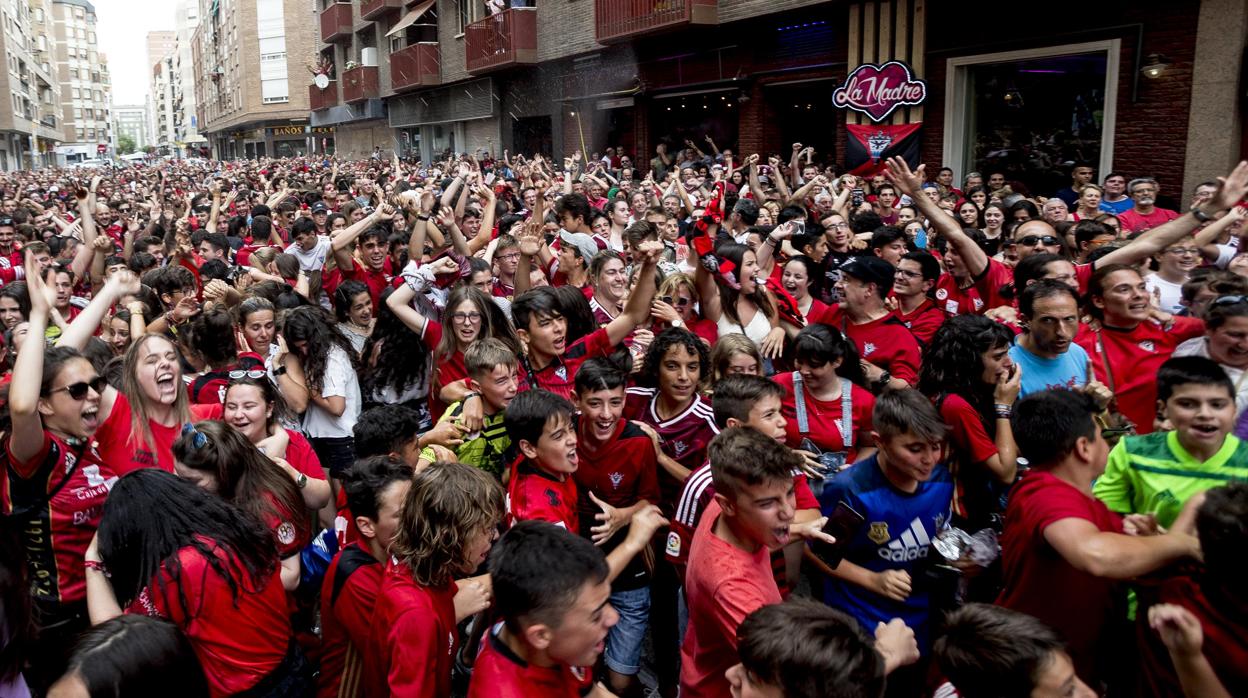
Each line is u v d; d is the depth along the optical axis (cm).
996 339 367
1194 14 1038
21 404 308
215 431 319
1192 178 1061
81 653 205
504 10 2364
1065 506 266
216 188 1207
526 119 2555
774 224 873
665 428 399
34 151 8306
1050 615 279
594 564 229
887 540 318
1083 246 651
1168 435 313
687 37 1809
